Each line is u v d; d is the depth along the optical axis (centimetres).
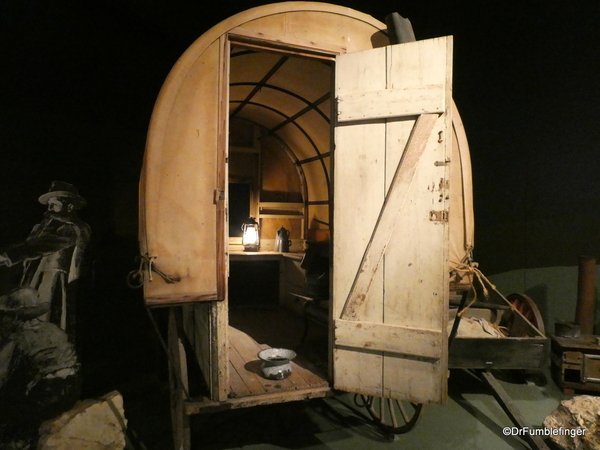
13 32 333
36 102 354
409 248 255
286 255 496
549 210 487
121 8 409
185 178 239
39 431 280
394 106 255
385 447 304
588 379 386
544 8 477
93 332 395
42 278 301
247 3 470
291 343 371
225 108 246
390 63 257
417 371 254
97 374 385
